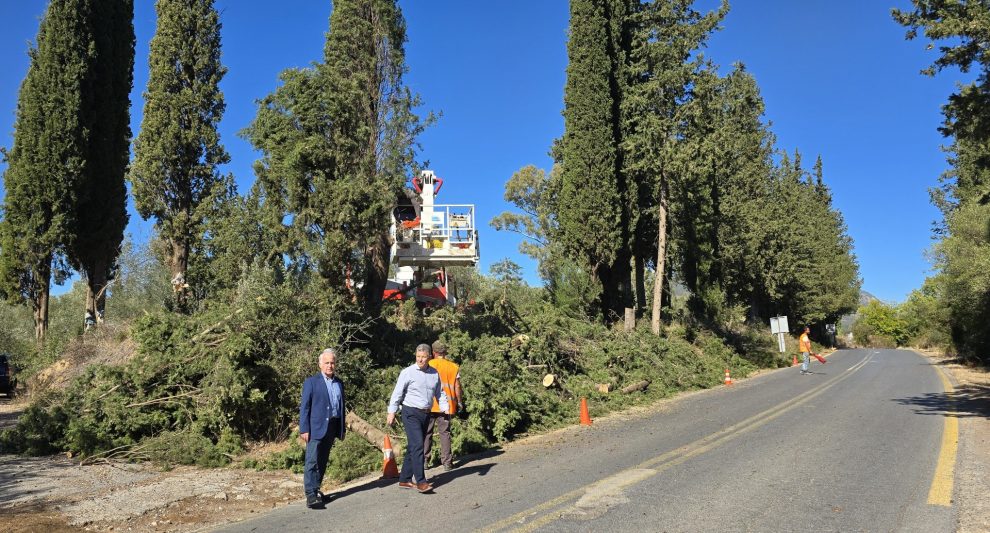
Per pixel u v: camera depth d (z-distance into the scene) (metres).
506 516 6.09
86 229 22.14
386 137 13.75
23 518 6.46
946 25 9.25
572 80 26.64
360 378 11.74
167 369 10.90
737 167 40.12
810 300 54.22
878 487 6.84
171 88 23.20
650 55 26.05
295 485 8.14
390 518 6.30
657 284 26.47
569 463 8.77
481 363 13.55
